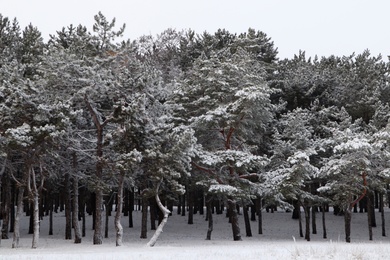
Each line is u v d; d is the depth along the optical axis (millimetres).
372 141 33375
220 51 44375
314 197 35688
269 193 31969
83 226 39781
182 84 35375
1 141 24391
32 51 37906
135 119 26703
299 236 40938
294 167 30516
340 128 37062
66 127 25531
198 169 33812
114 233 42031
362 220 50875
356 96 44281
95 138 31266
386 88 45219
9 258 16906
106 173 30062
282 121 39031
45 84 27219
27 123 25328
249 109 31594
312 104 43219
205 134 35219
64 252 21734
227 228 46062
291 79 45875
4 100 26094
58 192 45156
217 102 33531
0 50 36938
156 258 15961
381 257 14961
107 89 27688
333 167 31641
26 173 26250
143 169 29797
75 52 30062
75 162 30609
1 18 41719
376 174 34250
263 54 48719
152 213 44500
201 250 20562
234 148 36188
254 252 17578
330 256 15180
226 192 30453
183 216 55312
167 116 30094
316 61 58094
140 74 29062
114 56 29719
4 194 39688
